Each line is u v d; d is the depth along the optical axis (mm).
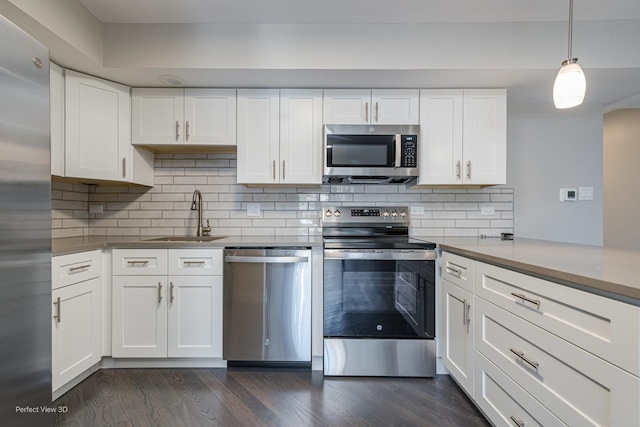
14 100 916
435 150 2371
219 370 2182
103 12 1928
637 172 3576
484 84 2309
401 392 1929
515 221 2742
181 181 2707
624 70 2027
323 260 2141
